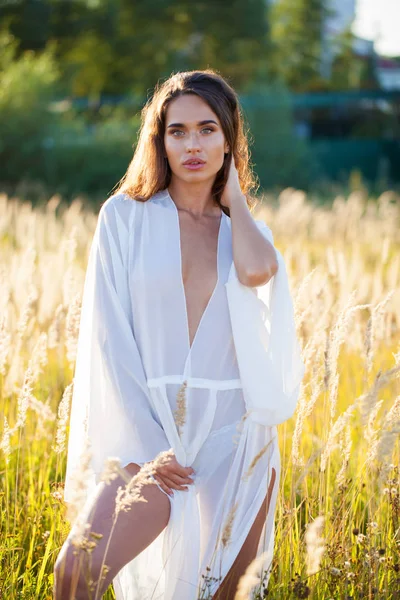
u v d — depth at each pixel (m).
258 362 2.89
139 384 2.78
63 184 25.06
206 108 2.92
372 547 2.99
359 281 5.60
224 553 2.82
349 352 5.44
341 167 37.38
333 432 3.09
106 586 2.52
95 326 2.83
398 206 14.69
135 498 2.34
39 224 8.52
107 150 25.77
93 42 36.97
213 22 37.41
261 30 38.59
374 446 3.09
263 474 2.91
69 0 35.66
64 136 25.75
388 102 44.03
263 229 3.16
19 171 24.95
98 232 2.92
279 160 30.20
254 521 2.90
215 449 2.87
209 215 3.08
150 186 2.99
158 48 36.53
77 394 2.92
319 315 4.59
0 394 4.57
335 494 3.31
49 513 3.61
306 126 44.66
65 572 2.44
